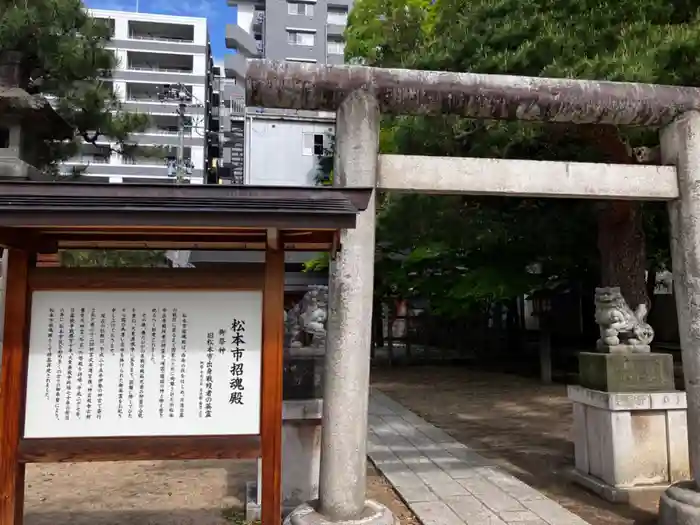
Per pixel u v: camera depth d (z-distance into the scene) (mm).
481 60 8500
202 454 3855
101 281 3898
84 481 7020
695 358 5160
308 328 5875
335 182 4715
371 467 7703
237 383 3934
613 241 10766
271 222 3496
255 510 5613
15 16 10258
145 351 3900
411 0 13891
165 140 37781
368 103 4719
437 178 4867
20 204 3326
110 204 3416
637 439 6395
